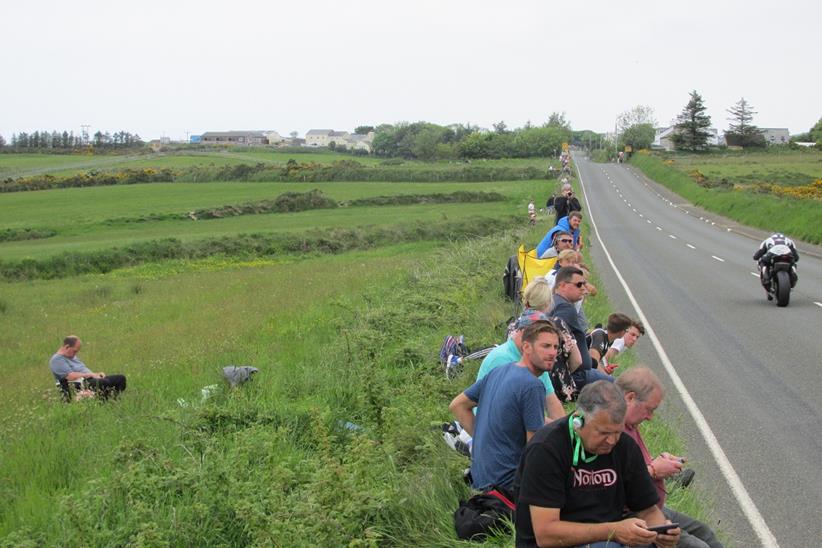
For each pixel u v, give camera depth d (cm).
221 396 1146
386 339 1397
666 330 1619
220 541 662
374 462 752
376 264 3381
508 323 1167
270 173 10256
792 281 1927
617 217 5856
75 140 19888
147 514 673
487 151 18688
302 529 604
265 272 3559
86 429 1089
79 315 2556
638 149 18412
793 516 715
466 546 582
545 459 467
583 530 459
